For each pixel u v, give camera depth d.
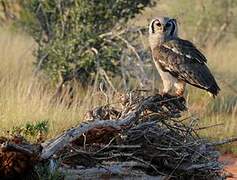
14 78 18.69
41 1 20.38
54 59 19.86
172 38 13.52
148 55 19.75
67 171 10.45
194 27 28.66
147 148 10.96
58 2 20.27
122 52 19.69
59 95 19.12
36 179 10.15
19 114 15.62
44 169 10.20
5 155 9.92
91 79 19.78
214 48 27.50
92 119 11.09
